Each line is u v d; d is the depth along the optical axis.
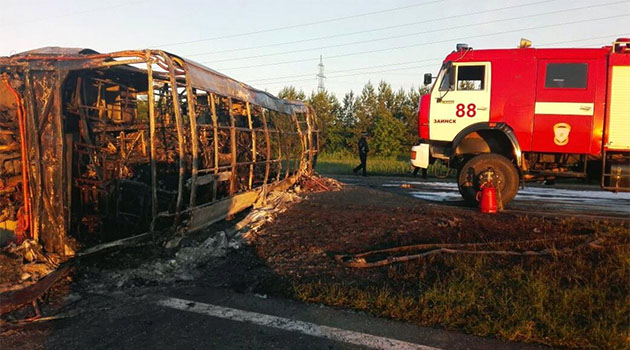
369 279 5.07
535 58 8.64
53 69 5.57
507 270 5.06
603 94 8.33
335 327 3.87
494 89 8.87
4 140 6.14
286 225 7.61
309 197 10.99
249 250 6.28
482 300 4.32
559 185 14.99
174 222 6.01
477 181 8.95
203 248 6.01
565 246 6.07
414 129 31.80
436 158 9.68
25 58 5.64
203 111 9.79
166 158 8.59
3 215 6.05
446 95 9.22
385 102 33.81
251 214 8.13
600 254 5.61
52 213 5.61
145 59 5.70
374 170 20.44
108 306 4.35
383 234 6.96
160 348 3.49
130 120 8.64
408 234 6.90
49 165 5.61
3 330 3.79
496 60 8.85
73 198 6.59
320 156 30.67
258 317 4.08
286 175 11.74
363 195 11.44
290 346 3.51
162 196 7.70
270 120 10.80
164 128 8.88
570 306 4.07
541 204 10.02
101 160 7.12
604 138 8.36
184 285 5.00
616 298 4.24
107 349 3.47
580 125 8.42
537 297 4.20
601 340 3.49
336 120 34.31
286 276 5.22
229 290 4.84
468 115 9.07
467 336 3.69
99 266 5.40
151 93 5.78
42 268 5.14
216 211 7.13
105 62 5.60
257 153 10.98
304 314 4.16
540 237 6.55
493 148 9.20
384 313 4.12
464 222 7.52
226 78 8.04
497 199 8.69
